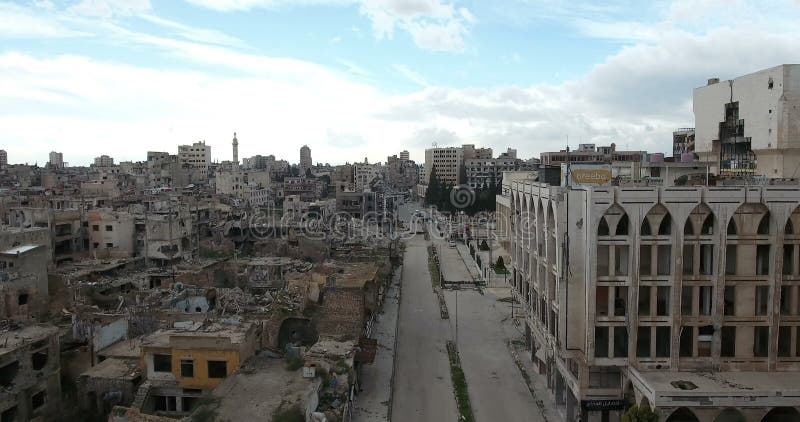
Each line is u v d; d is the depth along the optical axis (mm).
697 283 42469
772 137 60906
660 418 38375
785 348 43406
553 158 159625
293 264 90688
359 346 56812
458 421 48844
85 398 44375
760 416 38469
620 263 43688
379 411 50188
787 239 42312
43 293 64938
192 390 43781
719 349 42656
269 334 56438
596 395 44469
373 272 74125
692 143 128125
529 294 60312
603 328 43812
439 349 68562
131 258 95312
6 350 41250
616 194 41875
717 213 41844
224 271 84562
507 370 61656
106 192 155000
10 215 96000
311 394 39875
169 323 54094
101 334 50969
